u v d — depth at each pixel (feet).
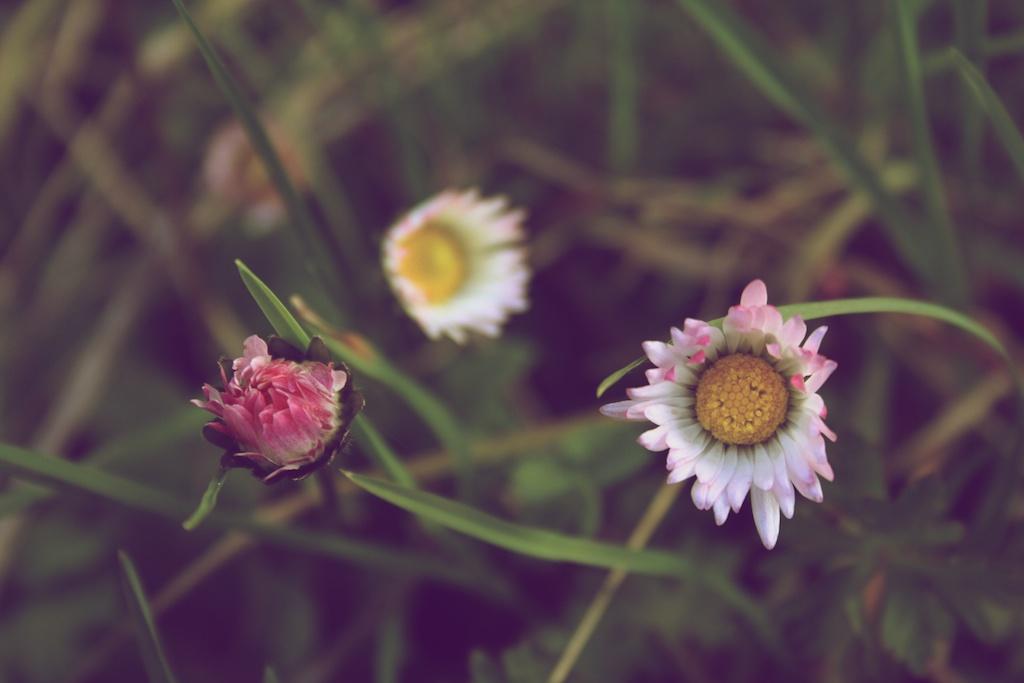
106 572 0.72
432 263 0.68
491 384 0.73
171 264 0.78
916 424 0.74
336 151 0.82
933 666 0.64
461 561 0.66
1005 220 0.75
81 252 0.81
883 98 0.78
